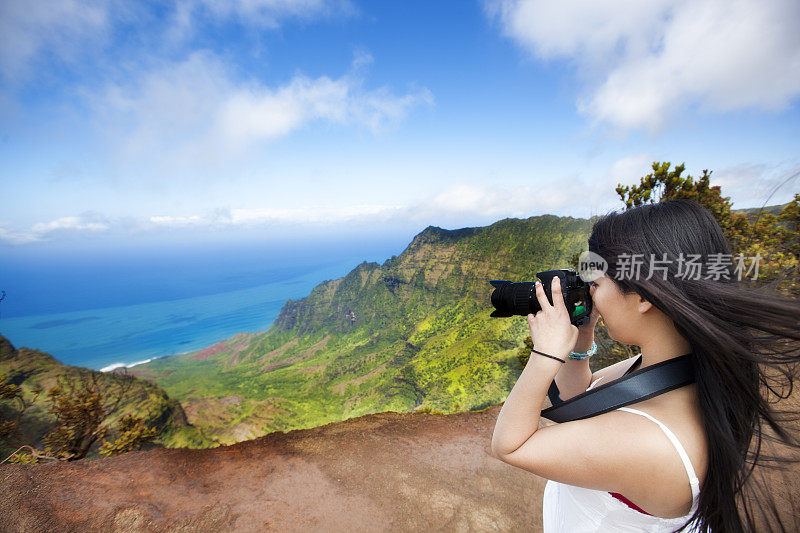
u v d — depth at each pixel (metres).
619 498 0.90
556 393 1.29
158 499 3.26
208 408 178.75
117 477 3.41
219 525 3.11
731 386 0.72
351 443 4.51
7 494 2.84
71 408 10.27
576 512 1.03
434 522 3.24
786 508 1.77
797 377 0.71
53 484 3.09
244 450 4.27
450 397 135.00
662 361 0.85
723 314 0.72
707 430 0.74
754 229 5.24
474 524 3.22
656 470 0.73
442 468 4.03
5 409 10.34
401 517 3.31
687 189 9.84
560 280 0.95
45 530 2.65
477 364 154.25
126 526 2.88
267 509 3.35
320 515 3.31
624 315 0.88
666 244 0.78
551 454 0.79
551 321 0.89
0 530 2.60
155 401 93.62
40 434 10.01
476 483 3.77
